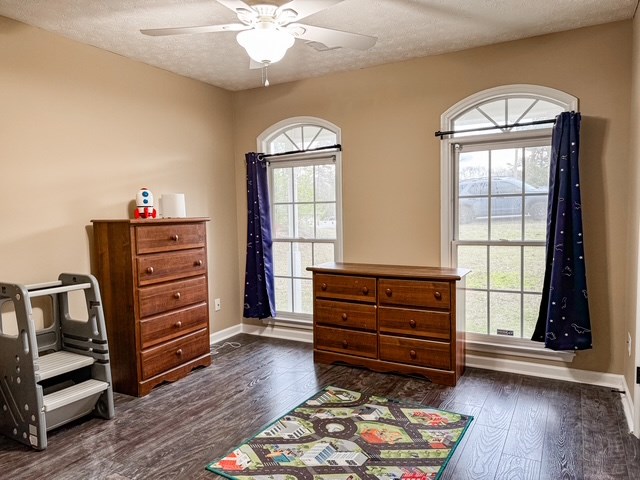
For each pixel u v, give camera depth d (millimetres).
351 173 4168
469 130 3553
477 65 3559
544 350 3414
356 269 3703
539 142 3420
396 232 3988
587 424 2672
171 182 4070
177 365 3531
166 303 3432
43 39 3064
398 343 3484
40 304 3078
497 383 3332
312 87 4305
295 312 4633
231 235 4746
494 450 2404
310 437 2586
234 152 4789
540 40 3326
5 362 2605
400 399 3082
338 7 2797
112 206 3559
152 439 2609
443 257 3785
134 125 3723
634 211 2807
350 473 2221
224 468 2295
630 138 3020
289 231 4629
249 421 2811
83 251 3348
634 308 2730
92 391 2756
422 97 3797
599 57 3148
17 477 2248
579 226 3123
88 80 3359
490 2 2750
